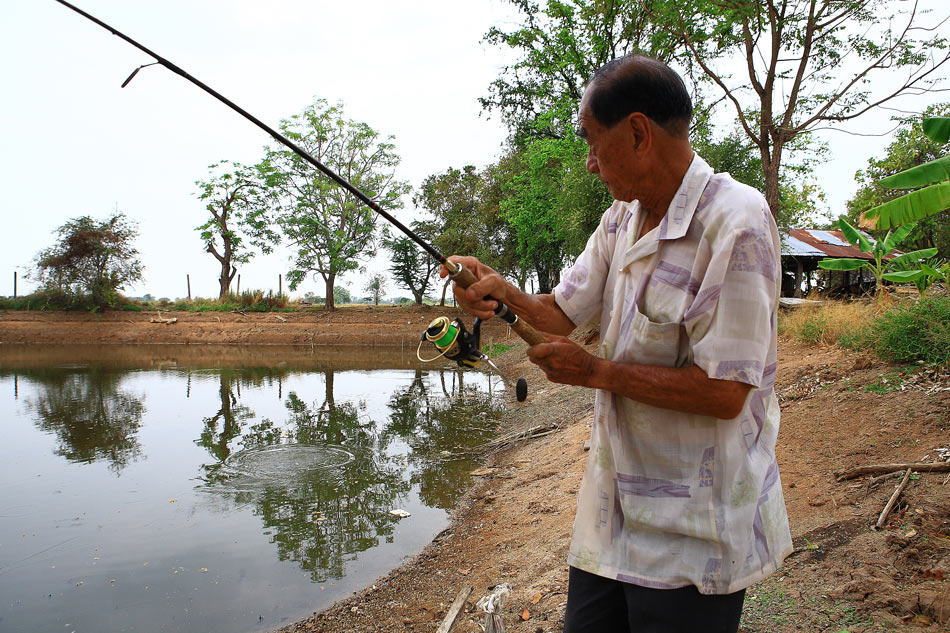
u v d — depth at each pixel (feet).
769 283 4.32
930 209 14.84
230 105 5.61
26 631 14.62
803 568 10.60
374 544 19.47
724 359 4.24
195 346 106.52
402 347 104.01
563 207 63.21
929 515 11.03
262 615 15.17
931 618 8.63
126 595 16.43
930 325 17.46
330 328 108.68
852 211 82.33
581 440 25.02
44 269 115.34
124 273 118.21
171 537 20.54
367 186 113.50
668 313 4.65
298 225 111.86
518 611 12.62
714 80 36.99
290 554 18.89
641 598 4.78
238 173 120.67
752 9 33.99
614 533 5.04
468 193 117.60
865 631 8.58
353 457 30.35
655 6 38.78
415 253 119.24
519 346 77.30
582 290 5.90
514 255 109.09
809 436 15.64
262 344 108.17
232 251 124.06
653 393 4.46
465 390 52.65
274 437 35.32
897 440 13.99
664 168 4.70
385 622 14.30
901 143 66.03
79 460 30.96
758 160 49.70
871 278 67.87
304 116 110.83
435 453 30.60
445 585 15.90
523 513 20.01
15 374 68.18
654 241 4.73
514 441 30.83
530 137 79.82
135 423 40.34
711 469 4.57
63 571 17.95
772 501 4.80
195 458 30.96
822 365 20.16
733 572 4.53
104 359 85.71
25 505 24.07
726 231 4.34
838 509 12.22
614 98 4.59
